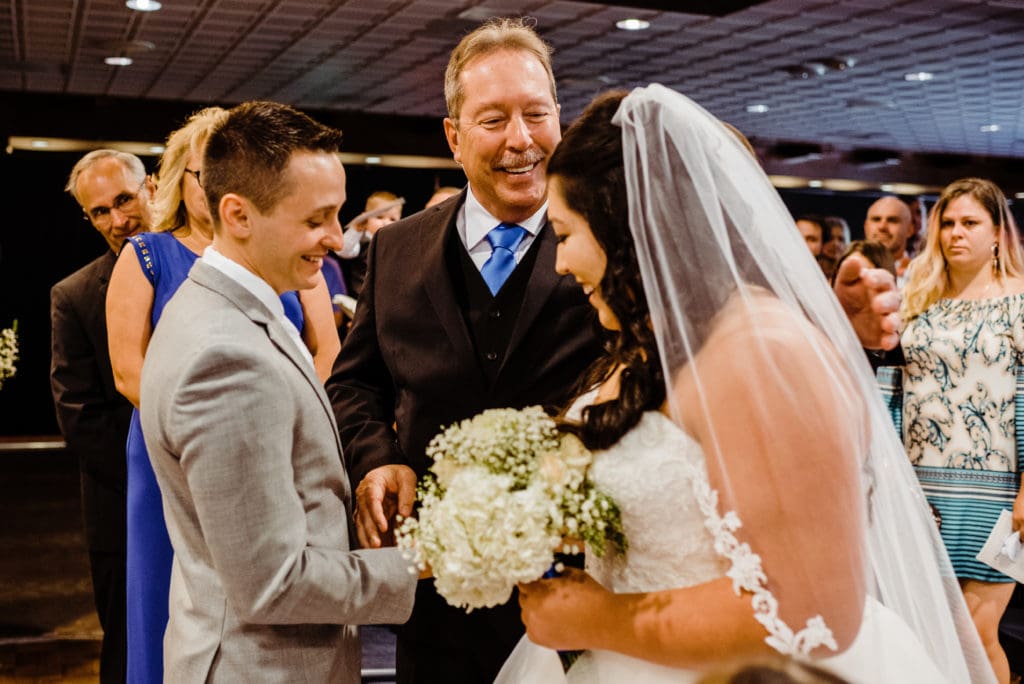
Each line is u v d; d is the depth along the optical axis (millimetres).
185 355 1672
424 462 2379
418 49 7992
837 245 7238
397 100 10695
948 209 3846
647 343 1609
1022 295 3721
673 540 1536
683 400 1508
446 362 2359
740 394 1428
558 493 1520
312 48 7969
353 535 1943
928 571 1813
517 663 1964
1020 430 3658
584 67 8859
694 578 1537
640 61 8547
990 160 14445
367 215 6316
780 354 1428
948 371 3795
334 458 1816
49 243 11844
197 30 7336
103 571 3510
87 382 3416
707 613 1491
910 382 3891
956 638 1829
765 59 8336
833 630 1412
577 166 1615
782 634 1406
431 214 2508
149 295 2840
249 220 1765
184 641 1755
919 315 3930
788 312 1501
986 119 11422
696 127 1561
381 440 2367
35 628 4992
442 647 2379
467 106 2268
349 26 7184
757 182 1600
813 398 1410
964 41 7531
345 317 6238
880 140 13148
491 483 1518
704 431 1481
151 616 2566
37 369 12023
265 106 1793
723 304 1512
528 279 2359
